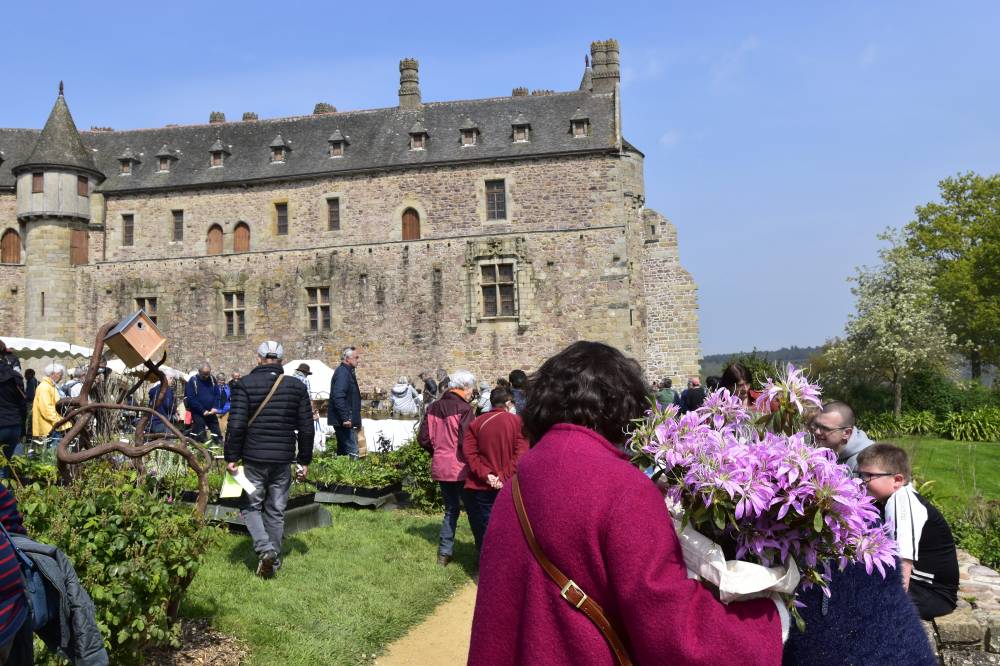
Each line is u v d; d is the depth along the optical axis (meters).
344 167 32.03
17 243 34.06
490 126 32.50
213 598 5.91
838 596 2.47
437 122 33.28
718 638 1.88
